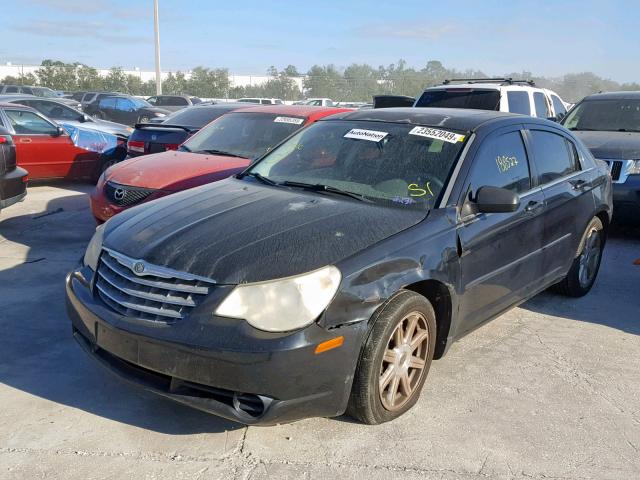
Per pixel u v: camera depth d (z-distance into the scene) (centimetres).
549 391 405
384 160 432
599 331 512
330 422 356
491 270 418
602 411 383
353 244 339
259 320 303
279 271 313
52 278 589
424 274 354
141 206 420
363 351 329
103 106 2672
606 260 728
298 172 451
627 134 882
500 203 392
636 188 780
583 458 332
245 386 299
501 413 375
